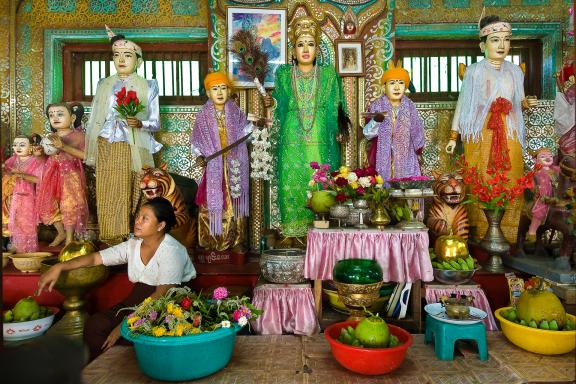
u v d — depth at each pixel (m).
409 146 4.72
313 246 3.66
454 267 3.70
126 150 4.55
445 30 5.34
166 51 5.56
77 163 4.82
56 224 4.79
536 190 4.05
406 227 3.64
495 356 3.03
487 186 4.08
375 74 5.30
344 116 4.80
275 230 5.13
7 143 5.38
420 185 3.69
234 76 5.20
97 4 5.42
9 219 4.61
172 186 4.28
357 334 2.86
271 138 4.94
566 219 3.76
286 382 2.75
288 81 4.66
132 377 2.84
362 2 5.29
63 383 1.10
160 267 3.34
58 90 5.45
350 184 3.76
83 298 3.88
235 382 2.75
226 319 2.94
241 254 4.45
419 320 3.66
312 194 4.01
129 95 4.47
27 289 4.07
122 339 3.48
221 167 4.48
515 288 3.67
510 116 4.69
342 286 3.29
